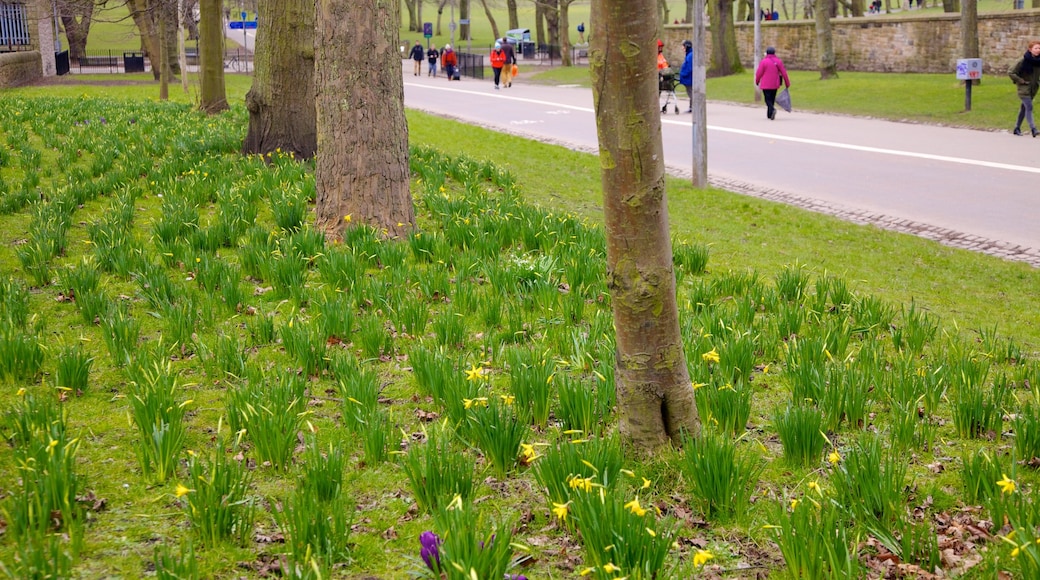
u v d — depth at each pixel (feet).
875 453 13.44
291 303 23.93
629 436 15.19
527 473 14.93
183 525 13.08
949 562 12.25
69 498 12.59
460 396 16.16
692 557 12.71
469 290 23.66
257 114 46.19
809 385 17.80
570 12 395.75
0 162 43.21
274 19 45.03
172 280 25.39
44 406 14.89
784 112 86.63
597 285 25.23
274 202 33.58
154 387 15.80
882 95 89.97
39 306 23.00
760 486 14.80
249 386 16.30
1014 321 26.86
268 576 11.78
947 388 18.98
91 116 63.36
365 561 12.32
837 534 12.02
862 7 189.47
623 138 13.75
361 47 30.19
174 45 145.69
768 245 36.22
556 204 43.83
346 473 14.82
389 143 30.91
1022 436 15.37
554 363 18.33
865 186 48.96
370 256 27.76
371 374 17.21
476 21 387.34
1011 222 39.96
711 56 142.20
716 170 55.83
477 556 10.77
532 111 95.20
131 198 33.81
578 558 12.52
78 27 176.14
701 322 21.90
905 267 33.24
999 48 99.71
